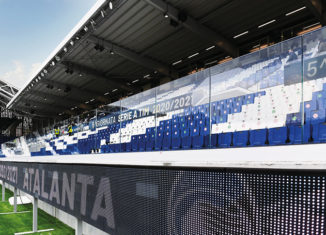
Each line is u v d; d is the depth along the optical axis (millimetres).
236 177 1646
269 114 3590
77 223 3707
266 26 8641
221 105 3963
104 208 3021
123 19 8203
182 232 1996
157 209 2234
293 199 1369
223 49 9359
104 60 11766
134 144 5125
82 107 20016
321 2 6797
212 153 2531
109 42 9875
